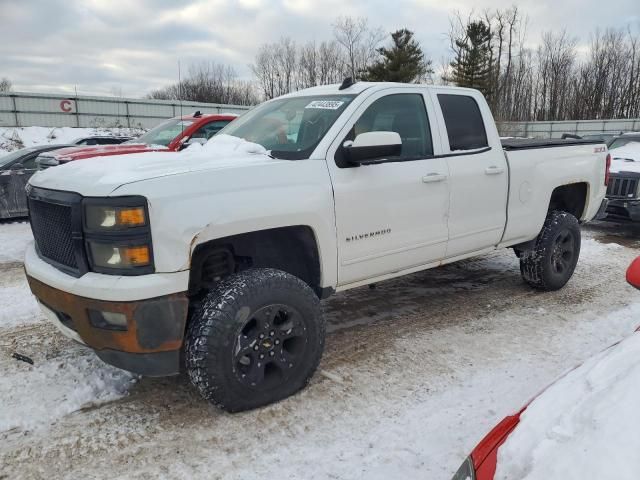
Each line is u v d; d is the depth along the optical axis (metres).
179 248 2.76
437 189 4.10
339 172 3.50
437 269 6.39
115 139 14.45
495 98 48.75
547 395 1.93
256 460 2.73
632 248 7.71
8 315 4.74
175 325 2.81
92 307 2.75
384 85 4.00
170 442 2.87
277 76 55.12
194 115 8.22
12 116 33.00
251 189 3.06
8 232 8.72
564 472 1.45
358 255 3.65
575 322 4.66
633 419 1.53
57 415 3.11
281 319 3.20
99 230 2.71
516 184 4.78
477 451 1.82
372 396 3.36
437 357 3.94
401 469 2.66
